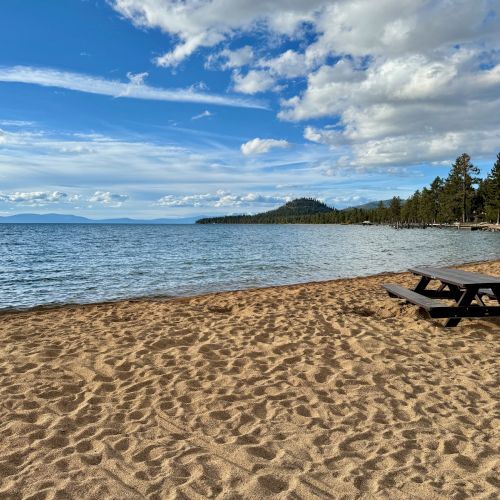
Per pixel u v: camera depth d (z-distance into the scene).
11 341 6.40
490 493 2.80
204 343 6.16
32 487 2.83
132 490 2.82
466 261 21.70
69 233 80.06
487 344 6.13
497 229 67.81
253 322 7.51
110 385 4.64
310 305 9.23
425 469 3.09
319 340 6.36
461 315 6.83
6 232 83.31
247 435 3.59
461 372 5.05
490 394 4.40
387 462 3.19
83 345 6.13
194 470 3.06
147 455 3.27
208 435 3.60
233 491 2.82
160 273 17.92
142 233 83.44
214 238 57.78
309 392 4.47
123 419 3.87
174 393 4.45
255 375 4.95
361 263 21.42
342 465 3.14
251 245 39.28
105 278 16.41
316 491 2.82
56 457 3.21
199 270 18.94
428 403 4.21
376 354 5.68
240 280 15.70
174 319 7.91
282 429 3.70
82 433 3.59
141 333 6.79
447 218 91.88
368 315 8.44
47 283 15.10
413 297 7.73
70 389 4.53
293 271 18.34
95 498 2.73
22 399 4.23
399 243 39.47
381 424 3.78
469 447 3.39
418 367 5.20
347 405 4.17
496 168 70.94
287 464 3.15
